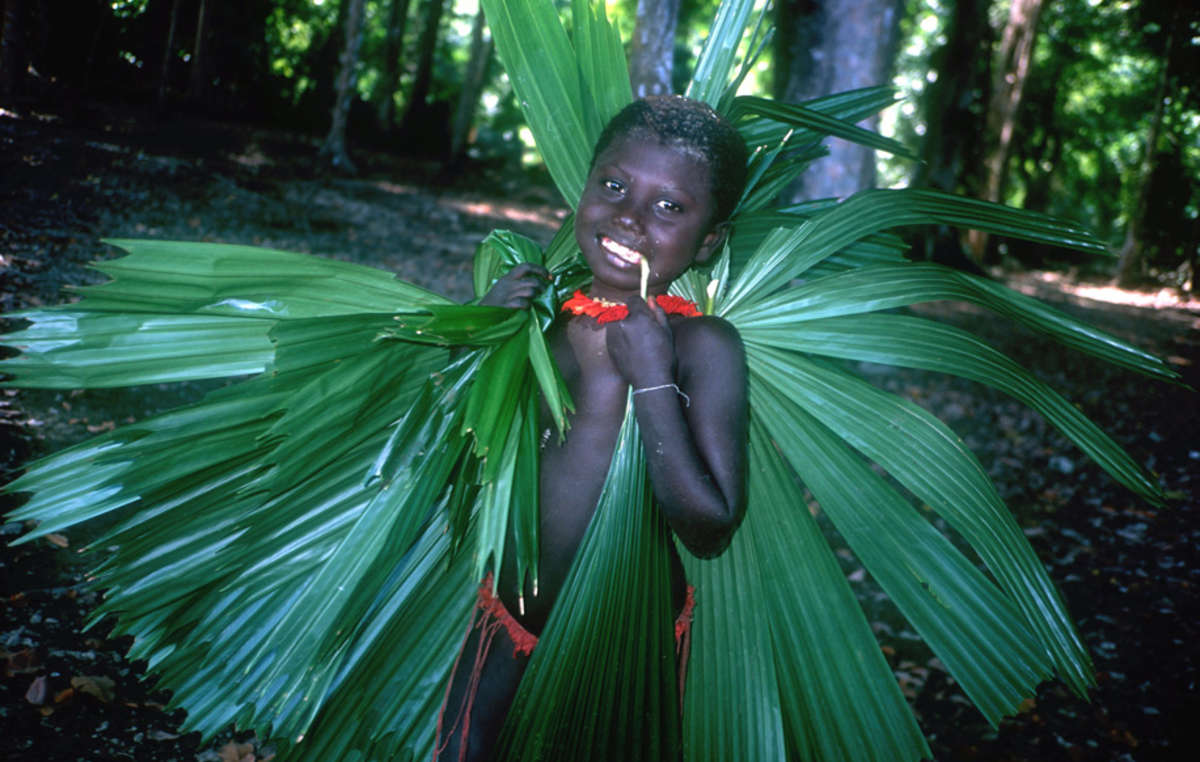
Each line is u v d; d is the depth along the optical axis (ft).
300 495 5.68
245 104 82.48
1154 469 27.09
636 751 5.57
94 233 29.94
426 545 6.11
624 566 5.45
